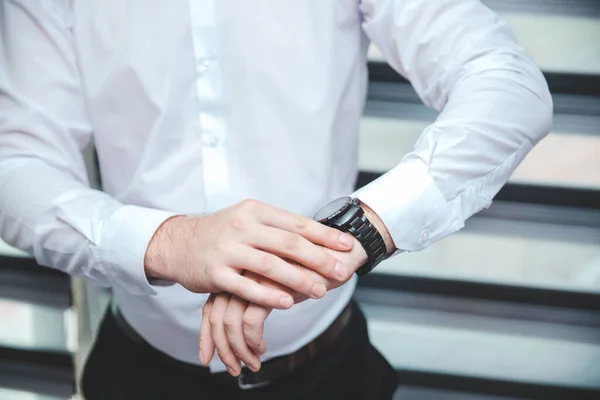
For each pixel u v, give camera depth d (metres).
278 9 1.31
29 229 1.29
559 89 2.05
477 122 1.21
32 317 2.30
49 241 1.29
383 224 1.20
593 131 2.05
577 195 2.08
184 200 1.40
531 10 2.03
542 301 2.14
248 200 1.16
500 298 2.15
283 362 1.44
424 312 2.19
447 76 1.29
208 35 1.32
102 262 1.26
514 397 2.19
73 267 1.30
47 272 2.26
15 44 1.35
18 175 1.30
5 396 2.31
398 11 1.31
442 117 1.23
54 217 1.28
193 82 1.34
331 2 1.31
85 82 1.37
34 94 1.36
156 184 1.40
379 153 2.16
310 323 1.44
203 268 1.12
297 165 1.38
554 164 2.08
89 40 1.35
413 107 2.12
